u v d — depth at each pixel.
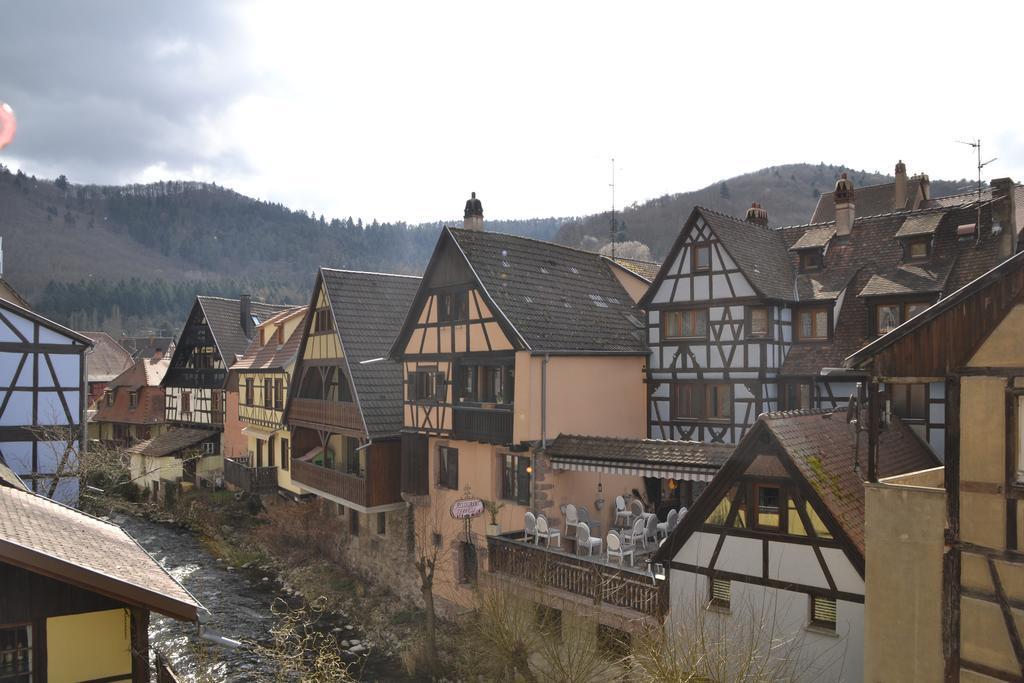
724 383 20.22
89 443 26.67
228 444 37.50
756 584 11.94
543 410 18.23
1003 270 8.04
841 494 11.53
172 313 117.88
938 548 8.66
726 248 20.00
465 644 17.06
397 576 22.44
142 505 37.28
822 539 11.20
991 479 8.22
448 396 20.30
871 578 9.25
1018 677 7.93
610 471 16.89
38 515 9.93
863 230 21.38
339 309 24.33
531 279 20.72
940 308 8.59
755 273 19.89
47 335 22.44
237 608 22.91
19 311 21.91
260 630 21.00
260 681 15.50
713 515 12.50
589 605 14.10
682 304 21.03
